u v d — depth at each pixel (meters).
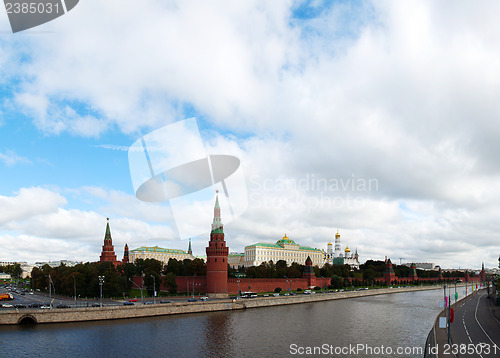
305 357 78.81
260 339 93.06
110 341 88.19
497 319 114.81
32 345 83.75
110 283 154.12
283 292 197.38
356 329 106.69
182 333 97.31
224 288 167.00
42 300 149.38
